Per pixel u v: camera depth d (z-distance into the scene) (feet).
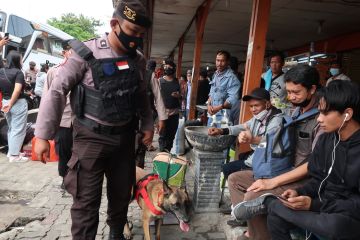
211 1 23.86
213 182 12.55
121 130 7.86
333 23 29.09
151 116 9.59
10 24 41.63
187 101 32.32
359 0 21.95
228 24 32.27
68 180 7.85
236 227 11.10
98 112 7.47
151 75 13.79
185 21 31.94
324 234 6.55
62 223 11.75
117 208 8.79
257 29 13.64
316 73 8.85
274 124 9.30
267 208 7.91
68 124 11.91
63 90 7.25
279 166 8.95
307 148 8.75
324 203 6.91
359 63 31.45
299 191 7.64
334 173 6.95
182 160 12.67
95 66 7.26
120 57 7.49
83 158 7.64
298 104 8.94
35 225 11.57
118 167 8.38
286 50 46.80
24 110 19.54
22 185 15.60
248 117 13.80
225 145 12.09
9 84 19.43
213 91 17.34
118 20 7.27
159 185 9.71
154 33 41.55
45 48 51.75
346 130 6.70
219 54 16.44
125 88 7.54
